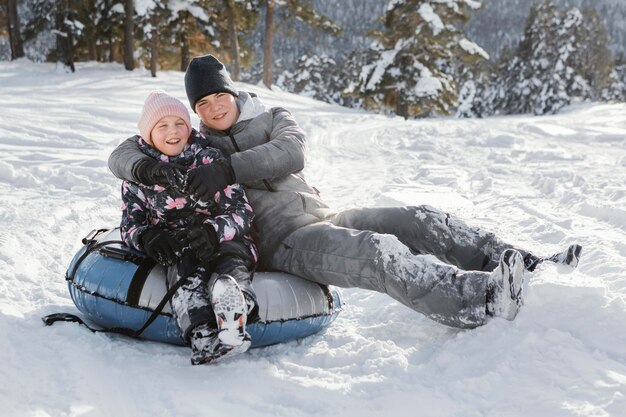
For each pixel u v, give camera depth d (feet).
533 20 141.69
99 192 23.30
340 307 11.68
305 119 65.98
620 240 16.31
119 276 10.50
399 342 10.60
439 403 8.18
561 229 17.90
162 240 10.02
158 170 9.98
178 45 99.60
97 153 32.58
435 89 97.40
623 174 29.04
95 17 94.68
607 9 586.04
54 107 49.60
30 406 7.65
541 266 11.18
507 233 18.17
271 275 10.89
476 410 8.01
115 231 11.91
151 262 10.62
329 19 105.70
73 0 87.10
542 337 9.45
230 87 11.71
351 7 435.12
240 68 108.27
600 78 158.92
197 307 9.41
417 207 11.41
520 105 142.20
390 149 43.52
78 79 80.48
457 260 11.39
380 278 10.09
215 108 11.65
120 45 106.83
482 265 11.30
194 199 10.16
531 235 17.92
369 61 103.50
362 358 9.82
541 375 8.57
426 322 11.36
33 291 12.46
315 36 107.55
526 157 37.81
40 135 36.47
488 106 157.89
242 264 10.09
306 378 9.07
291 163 11.06
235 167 10.46
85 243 11.87
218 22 102.78
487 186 26.76
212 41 101.91
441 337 10.48
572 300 10.14
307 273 10.81
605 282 12.57
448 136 52.39
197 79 11.55
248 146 11.70
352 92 102.47
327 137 51.62
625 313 9.78
